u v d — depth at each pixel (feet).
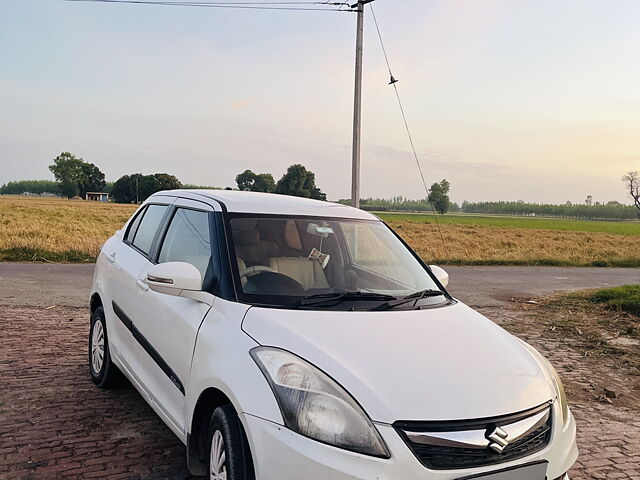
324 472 7.32
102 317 15.48
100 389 15.62
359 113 47.65
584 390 19.25
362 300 10.98
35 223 99.86
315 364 8.20
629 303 35.76
